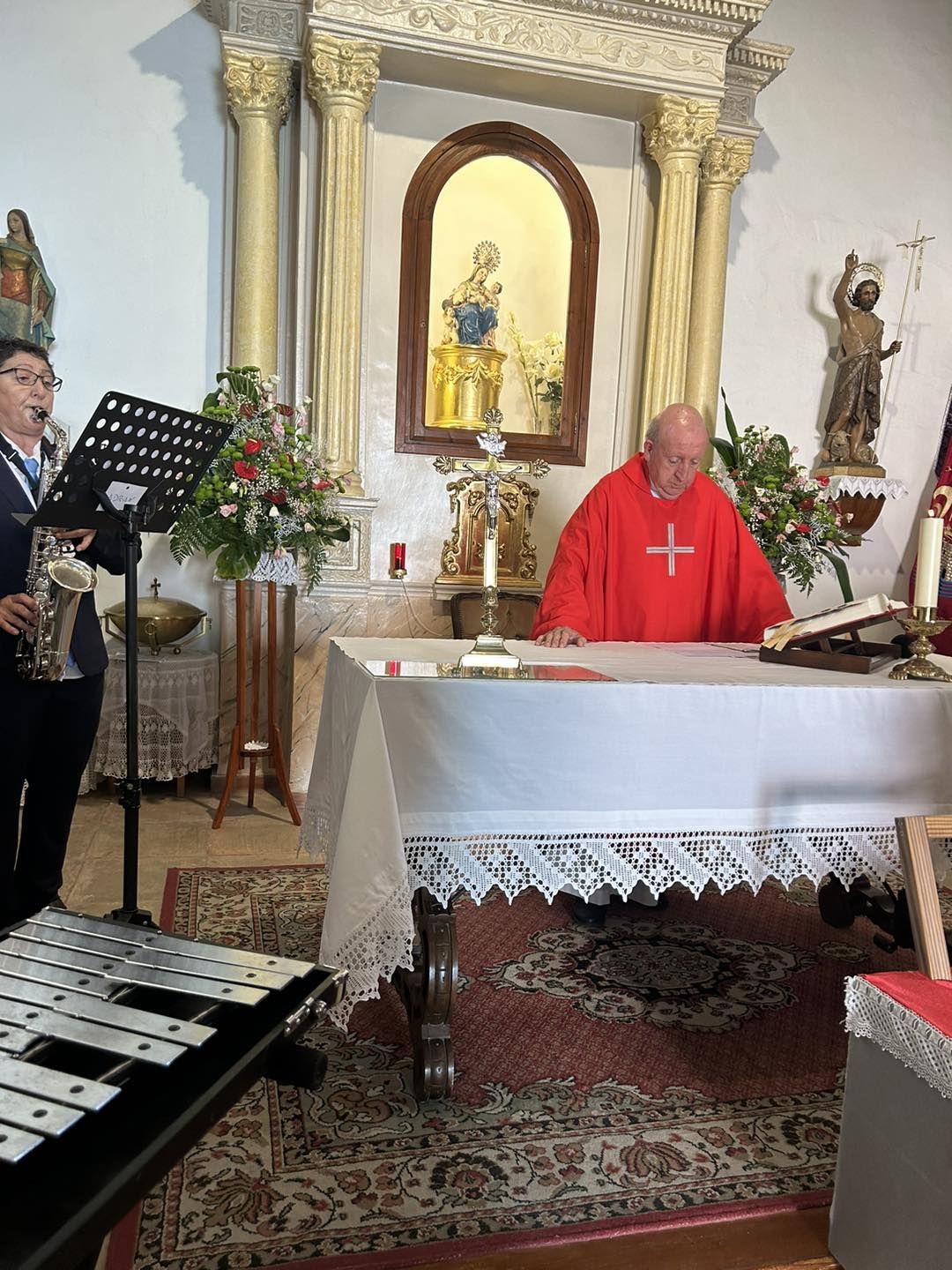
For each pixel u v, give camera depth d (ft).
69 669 9.29
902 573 22.62
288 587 16.76
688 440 11.59
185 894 11.68
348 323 16.78
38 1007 3.97
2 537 8.89
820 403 21.40
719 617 12.55
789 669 8.91
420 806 7.02
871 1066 5.60
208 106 17.42
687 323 18.72
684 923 11.37
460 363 18.88
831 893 11.20
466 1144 6.86
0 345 8.97
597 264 19.08
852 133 21.22
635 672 8.11
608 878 7.38
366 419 18.24
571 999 9.22
